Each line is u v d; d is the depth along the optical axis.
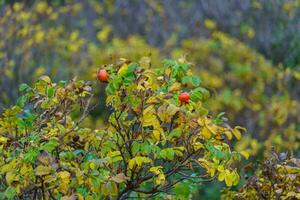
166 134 4.63
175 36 11.63
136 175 4.84
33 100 4.93
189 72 4.94
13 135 4.79
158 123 4.51
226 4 13.06
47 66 11.11
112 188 4.24
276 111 10.63
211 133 4.58
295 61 12.76
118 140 4.74
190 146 4.62
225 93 10.79
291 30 12.90
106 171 4.46
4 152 4.67
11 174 4.41
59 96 4.85
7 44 10.77
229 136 4.76
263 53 12.95
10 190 4.42
